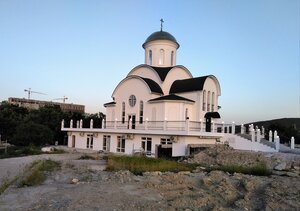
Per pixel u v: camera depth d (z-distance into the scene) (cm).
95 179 1421
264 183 1410
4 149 3638
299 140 4766
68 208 872
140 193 1116
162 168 1850
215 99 3453
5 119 5003
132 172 1684
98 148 3531
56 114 5516
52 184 1277
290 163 2048
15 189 1155
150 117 3241
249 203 1070
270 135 2923
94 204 923
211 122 3023
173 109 3105
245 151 2458
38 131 4172
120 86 3619
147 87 3297
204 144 2750
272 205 1026
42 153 3212
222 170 1831
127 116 3491
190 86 3341
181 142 2716
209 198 1088
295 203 1050
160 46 4072
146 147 2970
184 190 1206
